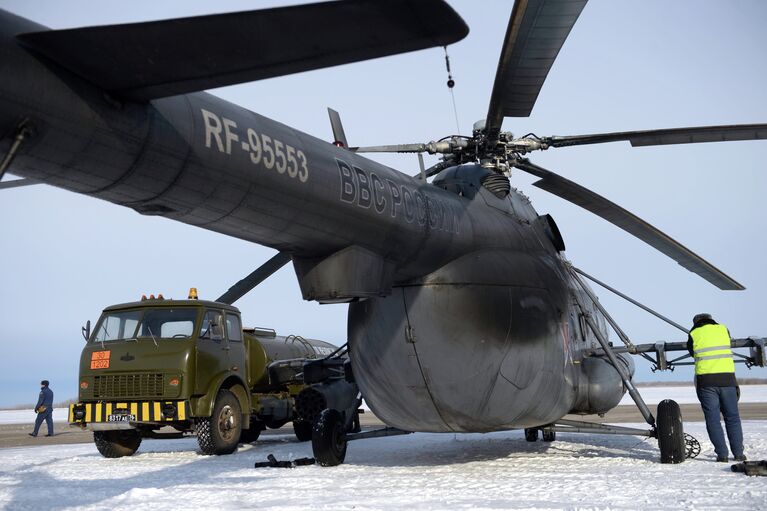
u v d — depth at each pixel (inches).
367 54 122.2
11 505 216.1
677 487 218.4
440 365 252.5
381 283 227.1
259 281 307.3
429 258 245.4
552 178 304.7
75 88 133.0
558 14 183.5
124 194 156.9
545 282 288.8
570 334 301.3
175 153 153.4
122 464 348.8
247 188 173.0
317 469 291.0
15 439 629.9
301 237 201.9
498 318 256.7
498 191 298.5
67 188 149.9
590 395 316.8
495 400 261.3
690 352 299.9
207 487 244.7
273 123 186.7
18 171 138.0
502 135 299.1
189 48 123.6
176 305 400.5
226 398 399.5
